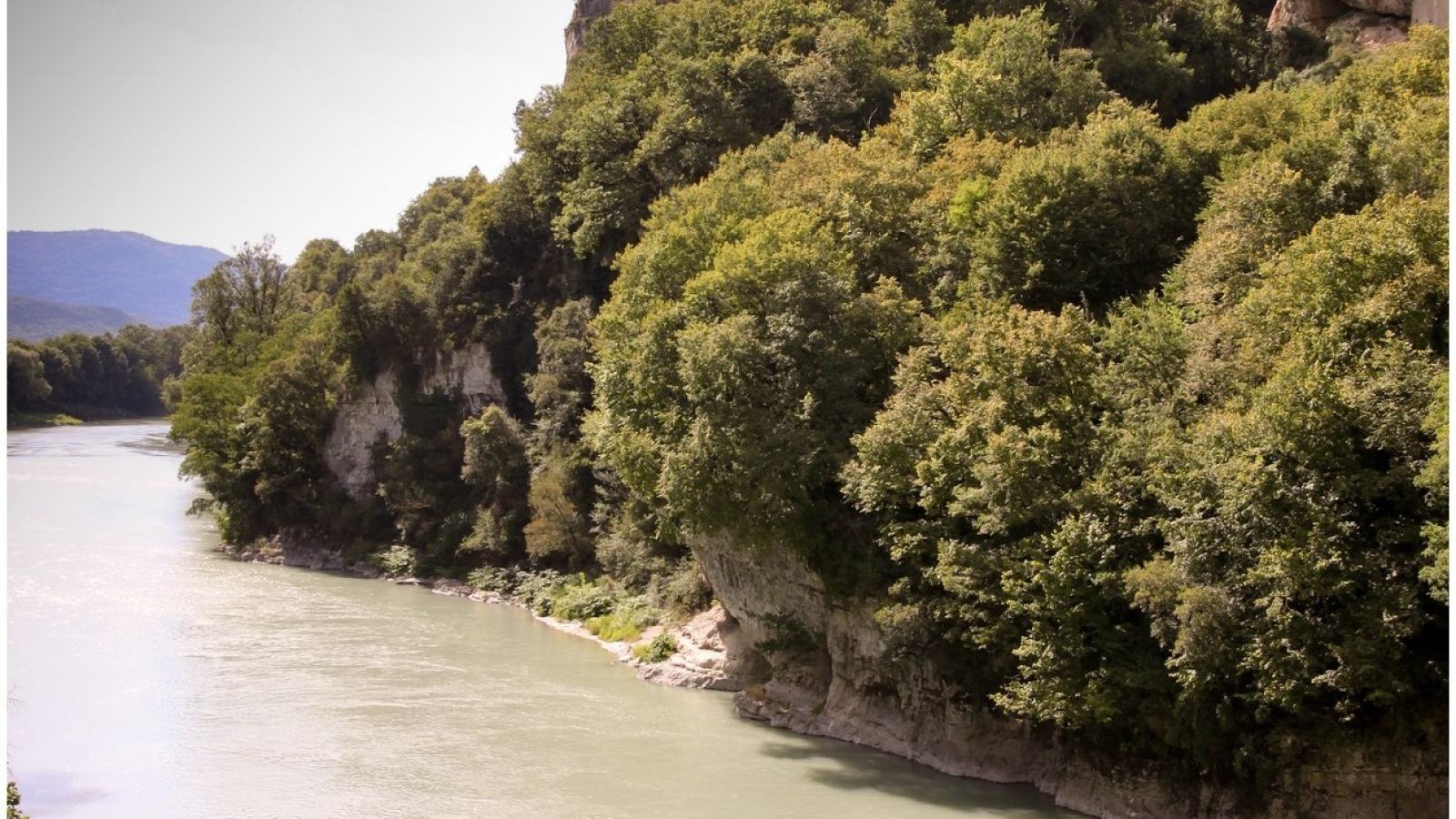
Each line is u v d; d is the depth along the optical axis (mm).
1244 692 43812
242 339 141500
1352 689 39906
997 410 49562
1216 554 43250
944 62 88375
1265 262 50625
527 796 50062
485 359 113062
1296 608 42250
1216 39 114062
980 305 58156
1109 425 49156
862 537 57500
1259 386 45656
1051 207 62312
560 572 92688
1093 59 103750
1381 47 95500
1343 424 41188
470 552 101938
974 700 52344
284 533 116000
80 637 76938
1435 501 38500
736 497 57969
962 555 49219
